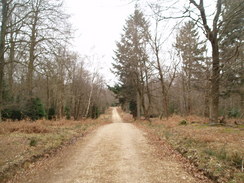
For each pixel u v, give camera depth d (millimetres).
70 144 10891
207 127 12734
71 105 36500
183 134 11312
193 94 27812
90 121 27266
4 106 17375
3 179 5773
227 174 5387
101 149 9602
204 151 7297
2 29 11711
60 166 7105
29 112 21578
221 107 25125
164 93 24234
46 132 12984
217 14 9266
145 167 6883
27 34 12430
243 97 19844
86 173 6359
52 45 12758
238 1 8531
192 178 5852
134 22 23344
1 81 12539
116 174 6242
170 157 8141
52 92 27906
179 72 27188
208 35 9891
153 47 23219
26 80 14930
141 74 29219
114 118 53562
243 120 17547
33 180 5863
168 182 5602
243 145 7562
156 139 12078
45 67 12758
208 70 11023
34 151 8328
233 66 8938
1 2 11383
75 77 31125
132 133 15250
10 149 8188
